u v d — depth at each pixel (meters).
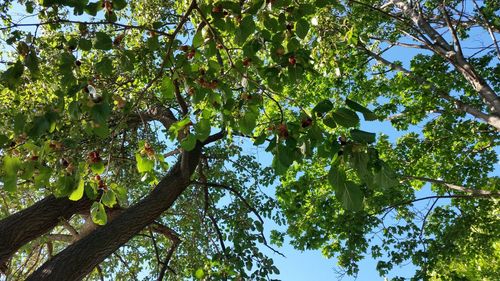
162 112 7.06
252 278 4.62
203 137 2.55
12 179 2.44
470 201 9.40
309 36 6.07
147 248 8.84
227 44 4.31
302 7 2.75
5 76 2.48
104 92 2.31
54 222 5.16
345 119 2.03
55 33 5.02
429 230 9.14
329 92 10.06
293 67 2.69
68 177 2.64
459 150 9.93
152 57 4.68
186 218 7.95
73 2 2.46
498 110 7.07
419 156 9.83
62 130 3.50
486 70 9.28
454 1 9.34
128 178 6.91
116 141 7.00
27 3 3.20
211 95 2.85
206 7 2.88
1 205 6.99
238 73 3.04
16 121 2.31
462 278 8.12
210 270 4.61
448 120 9.59
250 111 2.81
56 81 4.35
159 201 5.05
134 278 7.88
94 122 2.39
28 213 4.96
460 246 8.91
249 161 8.22
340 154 1.98
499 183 9.41
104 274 8.59
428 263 8.16
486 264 11.15
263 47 2.94
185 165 5.37
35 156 2.52
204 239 7.02
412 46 9.27
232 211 6.96
